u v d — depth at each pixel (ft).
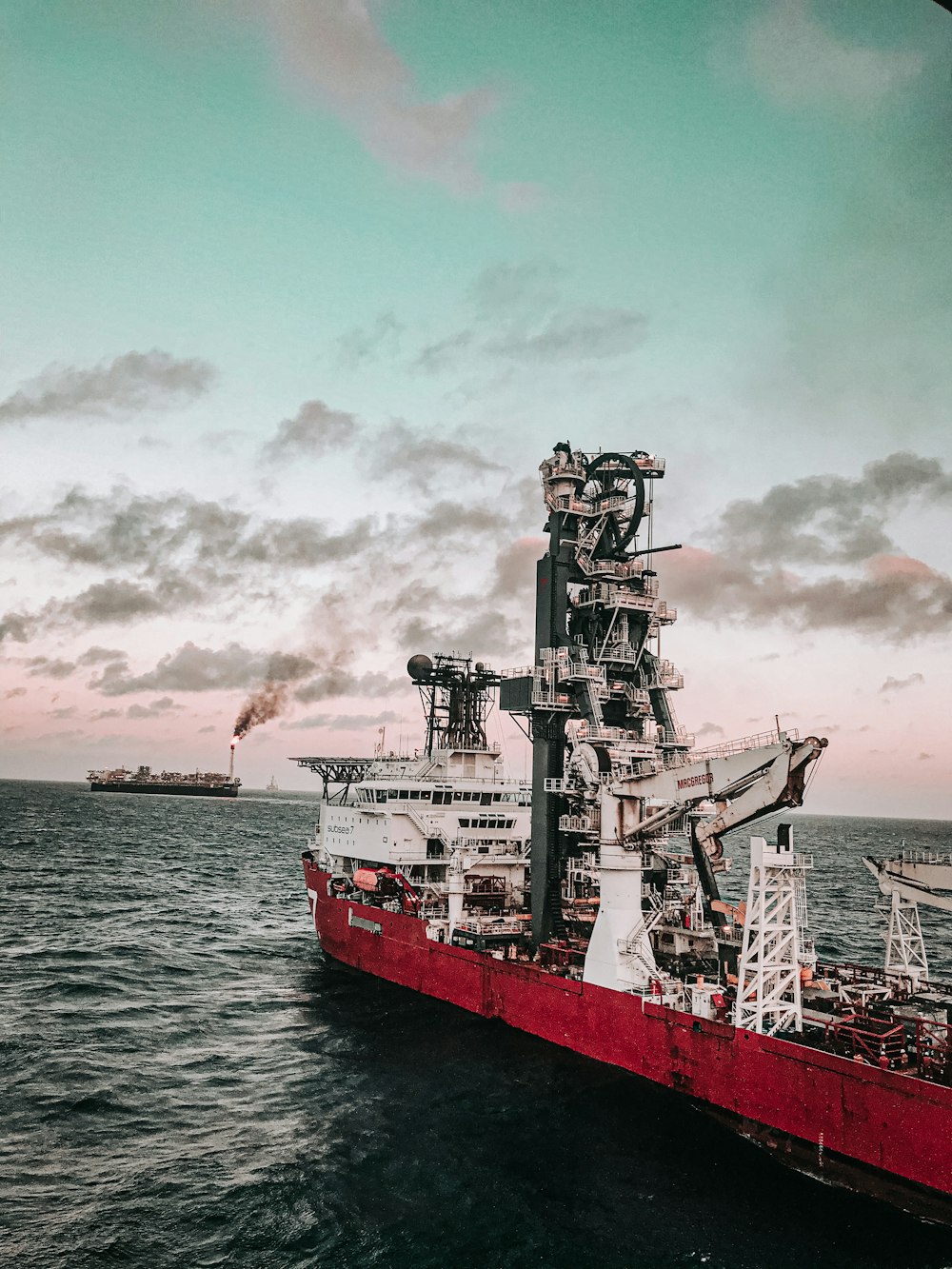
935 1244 84.17
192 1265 77.30
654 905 145.79
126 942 207.51
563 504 159.84
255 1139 103.19
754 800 113.80
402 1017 151.02
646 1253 81.20
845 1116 96.89
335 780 224.33
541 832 152.97
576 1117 110.32
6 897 264.52
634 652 158.10
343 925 193.26
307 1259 78.64
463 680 205.05
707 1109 111.96
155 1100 113.80
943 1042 103.30
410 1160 98.48
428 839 180.45
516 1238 82.99
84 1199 87.86
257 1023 147.95
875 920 279.49
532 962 147.84
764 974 109.29
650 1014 120.57
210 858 426.10
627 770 144.87
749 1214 88.63
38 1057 126.41
